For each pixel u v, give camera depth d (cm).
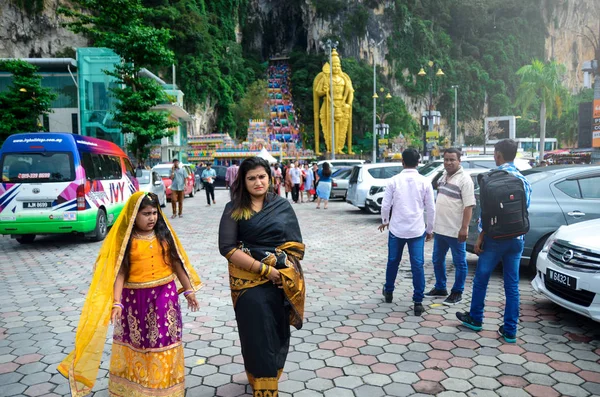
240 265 260
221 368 356
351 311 494
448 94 10181
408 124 8675
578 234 446
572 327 440
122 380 272
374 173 1460
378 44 9206
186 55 5497
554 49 12581
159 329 269
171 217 1409
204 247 905
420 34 9744
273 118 8131
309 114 8419
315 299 541
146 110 1834
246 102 6788
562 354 375
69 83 2855
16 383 335
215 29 6881
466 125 8988
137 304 270
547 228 611
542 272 473
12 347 404
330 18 8869
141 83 1808
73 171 888
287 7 9394
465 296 548
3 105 2333
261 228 266
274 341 262
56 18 4541
